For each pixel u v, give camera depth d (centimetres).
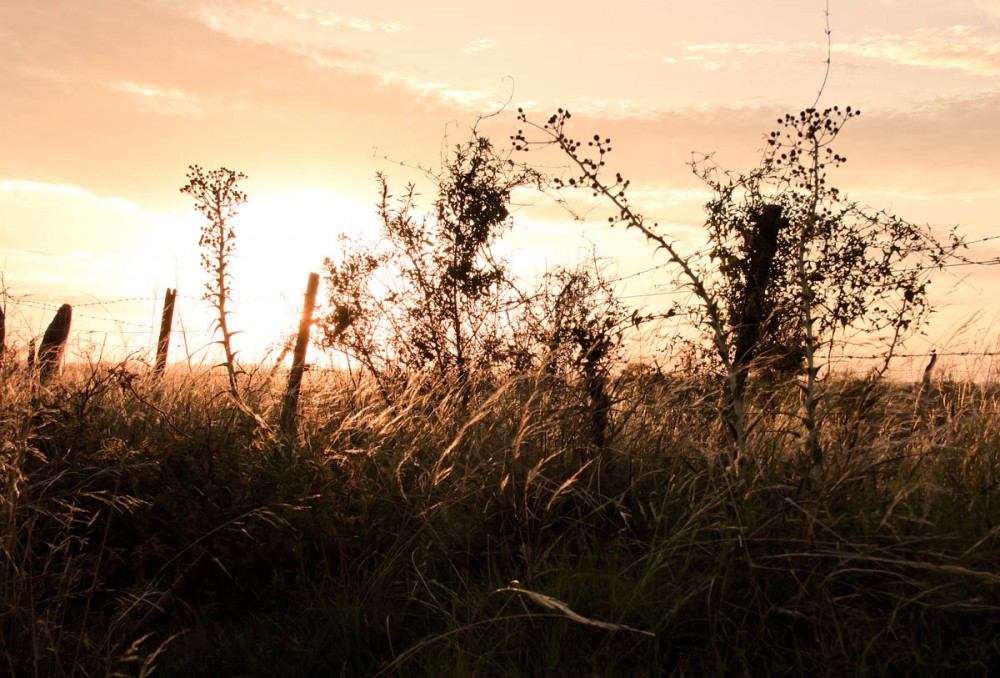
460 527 476
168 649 395
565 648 363
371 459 546
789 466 468
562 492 482
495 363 754
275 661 383
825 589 371
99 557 418
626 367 588
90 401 567
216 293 662
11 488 401
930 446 486
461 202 834
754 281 510
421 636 398
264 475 516
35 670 340
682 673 338
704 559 408
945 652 345
